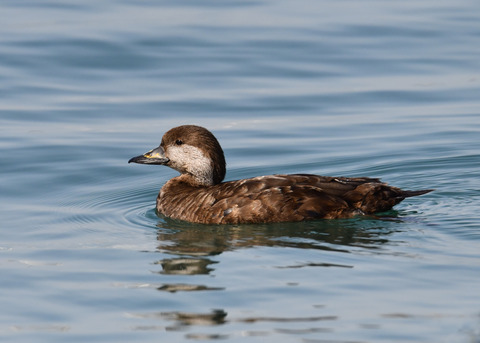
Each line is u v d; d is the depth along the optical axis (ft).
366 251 35.58
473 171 49.29
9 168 50.80
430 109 60.59
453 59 68.74
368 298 30.66
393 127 57.47
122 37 71.97
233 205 39.91
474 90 63.57
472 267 33.35
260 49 70.28
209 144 43.68
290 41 71.82
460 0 82.58
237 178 49.67
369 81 65.21
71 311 30.71
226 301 30.91
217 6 80.94
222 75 66.03
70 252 37.52
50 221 42.70
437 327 28.07
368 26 75.20
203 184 43.98
